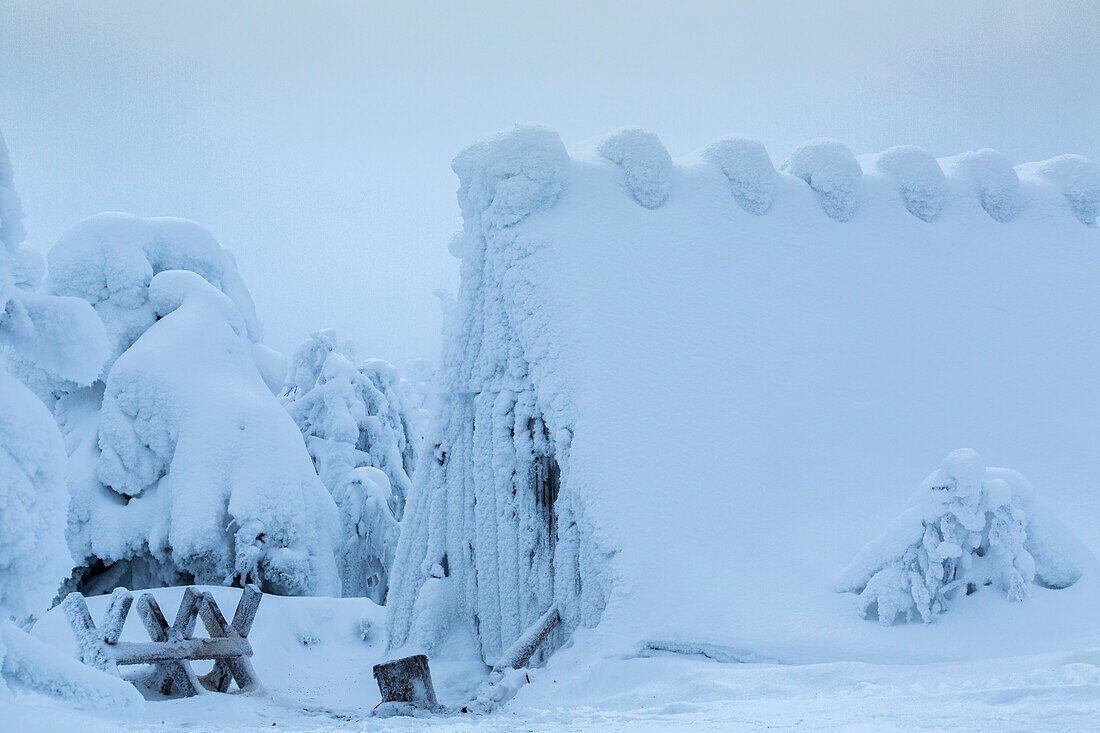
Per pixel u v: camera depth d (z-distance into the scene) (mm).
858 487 10945
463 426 12406
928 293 13203
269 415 19094
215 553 17672
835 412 11672
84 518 17922
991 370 12609
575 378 10977
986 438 11836
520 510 11367
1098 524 10703
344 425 25578
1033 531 9125
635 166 12641
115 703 4434
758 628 9000
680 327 11766
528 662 10273
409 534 12523
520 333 11508
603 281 11680
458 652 11516
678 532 10148
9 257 4875
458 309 12484
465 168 12391
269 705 8789
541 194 12000
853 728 4977
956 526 9000
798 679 7379
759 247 12812
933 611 8922
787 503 10680
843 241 13328
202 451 18016
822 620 9016
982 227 14156
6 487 4332
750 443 11102
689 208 12789
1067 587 9055
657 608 9461
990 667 6930
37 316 4945
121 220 20859
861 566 9289
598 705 7785
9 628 4309
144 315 20297
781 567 9898
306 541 18438
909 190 14023
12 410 4469
